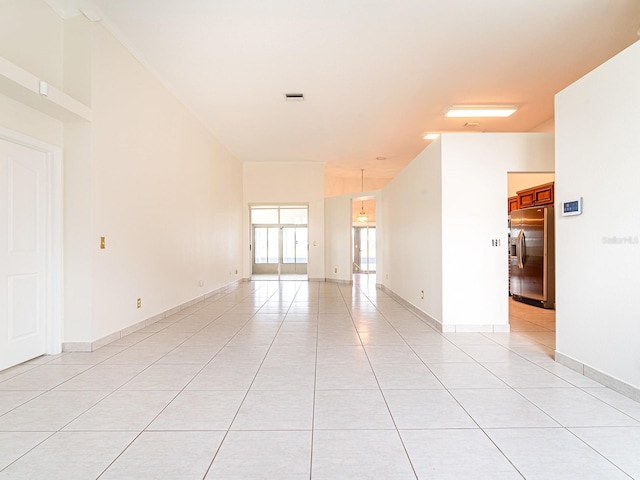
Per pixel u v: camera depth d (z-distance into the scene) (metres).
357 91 6.65
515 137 5.43
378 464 2.13
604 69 3.31
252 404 2.96
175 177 6.85
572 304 3.76
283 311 7.15
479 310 5.42
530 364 3.95
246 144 10.10
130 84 5.27
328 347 4.62
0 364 3.70
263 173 12.50
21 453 2.25
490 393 3.17
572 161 3.73
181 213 7.15
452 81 6.26
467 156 5.43
